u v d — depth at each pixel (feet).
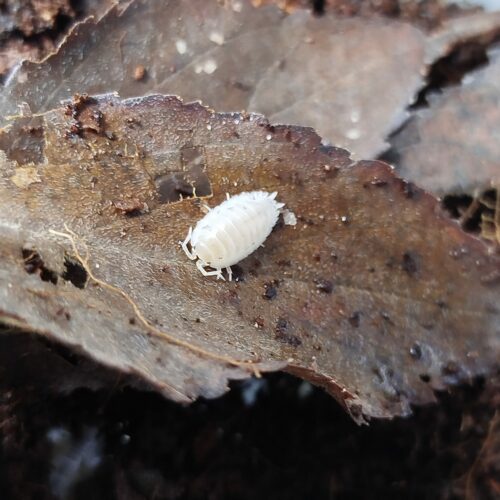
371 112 0.18
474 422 0.17
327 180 0.15
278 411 0.17
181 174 0.15
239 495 0.16
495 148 0.18
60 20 0.18
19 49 0.18
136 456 0.16
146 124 0.15
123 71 0.17
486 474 0.17
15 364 0.15
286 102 0.18
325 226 0.15
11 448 0.15
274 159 0.15
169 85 0.17
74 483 0.15
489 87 0.18
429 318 0.15
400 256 0.15
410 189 0.15
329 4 0.19
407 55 0.18
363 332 0.15
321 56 0.18
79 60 0.17
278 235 0.15
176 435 0.16
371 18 0.18
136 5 0.17
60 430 0.16
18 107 0.16
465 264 0.15
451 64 0.19
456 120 0.18
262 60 0.18
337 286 0.15
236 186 0.15
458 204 0.18
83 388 0.16
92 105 0.15
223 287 0.15
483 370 0.15
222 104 0.17
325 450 0.17
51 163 0.15
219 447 0.17
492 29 0.19
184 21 0.17
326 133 0.17
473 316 0.15
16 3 0.18
